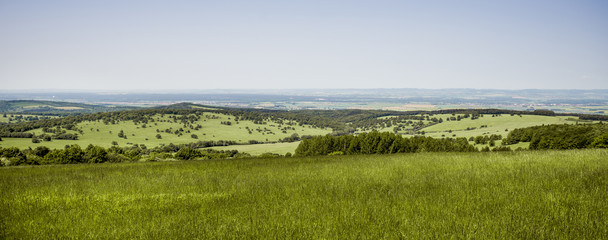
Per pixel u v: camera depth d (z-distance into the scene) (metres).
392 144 70.25
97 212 6.94
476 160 14.59
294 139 160.25
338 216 6.04
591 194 6.90
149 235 5.41
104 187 9.91
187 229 5.62
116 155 56.75
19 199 8.27
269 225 5.70
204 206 7.26
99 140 129.38
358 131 191.75
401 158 17.31
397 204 6.83
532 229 5.05
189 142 139.00
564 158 13.84
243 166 15.53
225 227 5.62
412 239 4.89
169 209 7.12
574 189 7.49
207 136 153.38
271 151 111.81
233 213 6.64
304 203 7.14
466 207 6.38
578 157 14.07
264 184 9.87
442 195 7.45
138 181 10.96
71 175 13.12
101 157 51.28
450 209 6.24
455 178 9.72
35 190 9.54
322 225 5.59
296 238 5.12
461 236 4.91
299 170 13.17
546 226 5.20
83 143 120.50
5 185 10.55
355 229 5.38
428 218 5.81
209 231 5.48
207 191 9.09
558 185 8.05
